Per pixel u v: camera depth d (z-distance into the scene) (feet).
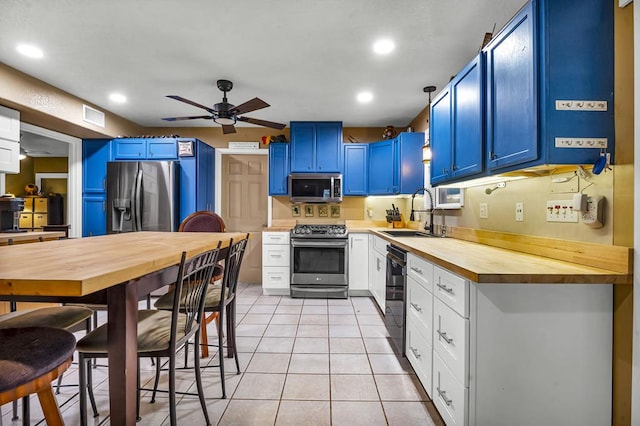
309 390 6.23
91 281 2.77
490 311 4.15
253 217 15.75
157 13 6.63
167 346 4.32
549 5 4.32
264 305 11.80
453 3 6.30
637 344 3.85
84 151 13.57
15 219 10.40
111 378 3.43
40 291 2.72
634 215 3.92
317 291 12.75
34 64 8.87
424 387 5.92
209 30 7.27
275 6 6.41
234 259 6.72
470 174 6.40
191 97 11.42
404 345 7.30
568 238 4.98
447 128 7.47
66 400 5.86
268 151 14.78
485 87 5.80
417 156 12.36
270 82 10.11
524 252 5.90
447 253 5.80
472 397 4.16
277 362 7.36
